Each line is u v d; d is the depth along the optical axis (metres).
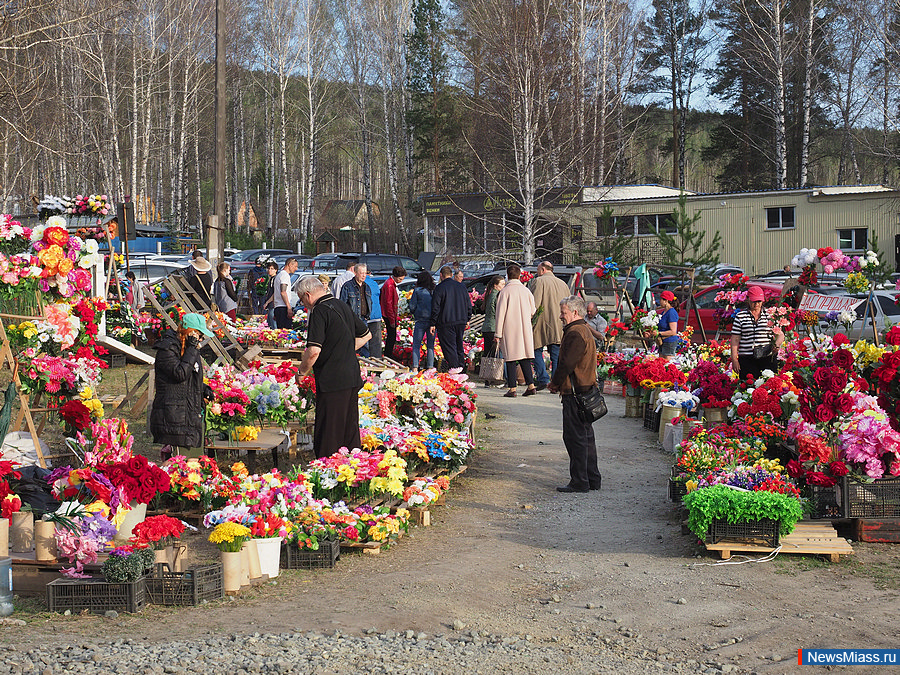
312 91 56.41
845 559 6.61
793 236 36.12
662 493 8.85
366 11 55.06
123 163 50.03
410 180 55.56
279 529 6.41
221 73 20.27
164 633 5.10
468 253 41.88
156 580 5.70
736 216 37.00
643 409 12.75
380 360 13.96
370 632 5.21
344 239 56.41
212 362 12.74
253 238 56.56
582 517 8.08
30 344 8.83
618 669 4.70
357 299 14.49
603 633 5.33
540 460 10.39
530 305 14.59
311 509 6.73
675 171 57.00
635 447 11.15
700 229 37.66
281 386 9.20
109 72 44.44
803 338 10.44
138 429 10.86
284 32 54.00
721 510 6.68
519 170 32.69
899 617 5.39
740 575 6.31
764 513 6.61
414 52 52.09
